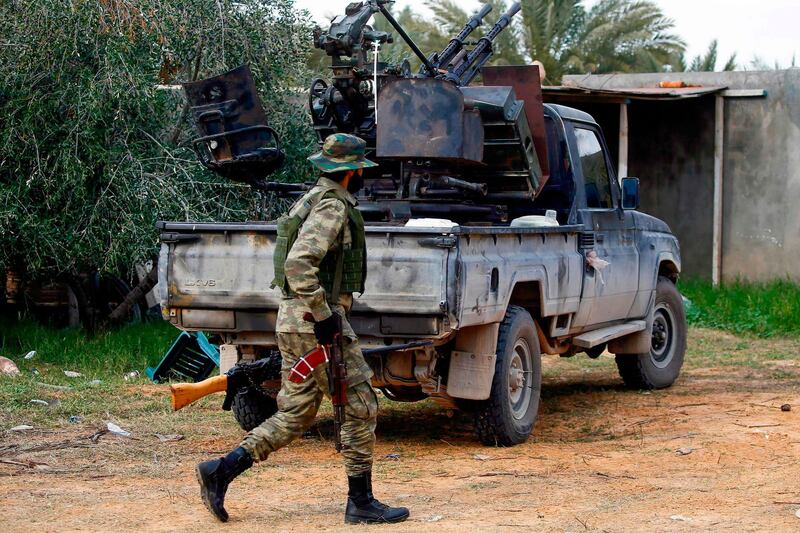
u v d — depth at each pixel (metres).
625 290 8.39
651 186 17.89
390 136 6.93
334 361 4.59
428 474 5.90
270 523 4.75
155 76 10.56
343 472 5.93
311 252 4.50
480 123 7.03
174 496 5.30
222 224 6.21
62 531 4.59
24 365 9.56
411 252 5.84
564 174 7.84
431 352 6.26
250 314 6.27
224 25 10.71
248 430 7.05
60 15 9.86
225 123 7.20
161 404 7.96
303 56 11.54
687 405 8.34
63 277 11.36
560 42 29.02
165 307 6.36
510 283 6.44
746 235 16.91
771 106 16.62
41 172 9.81
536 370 7.07
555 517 4.84
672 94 15.91
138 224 10.11
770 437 6.88
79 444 6.60
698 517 4.82
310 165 11.46
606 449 6.65
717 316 13.73
